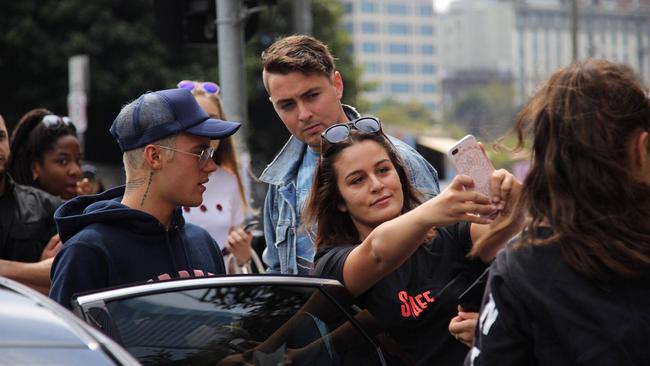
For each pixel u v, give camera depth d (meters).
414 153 3.98
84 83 11.89
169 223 3.42
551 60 189.62
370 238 2.90
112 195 3.54
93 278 3.13
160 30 6.71
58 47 23.72
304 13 17.75
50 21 23.83
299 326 2.88
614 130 2.20
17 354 2.07
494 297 2.26
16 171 5.11
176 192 3.33
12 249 4.42
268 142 26.59
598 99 2.22
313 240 4.03
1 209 4.44
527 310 2.21
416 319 3.11
